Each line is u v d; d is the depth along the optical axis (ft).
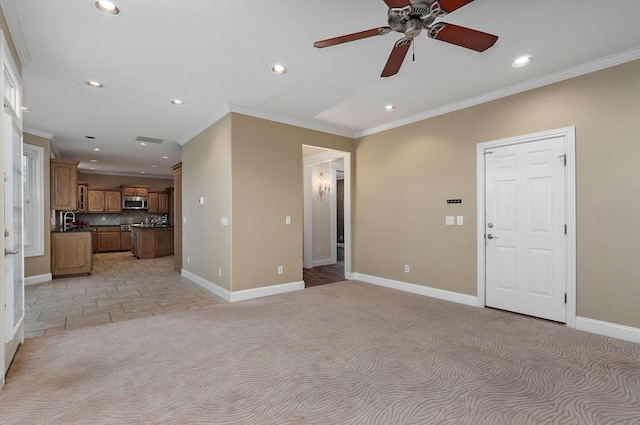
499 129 11.85
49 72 10.06
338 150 17.21
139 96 12.16
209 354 8.37
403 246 15.24
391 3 5.55
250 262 13.89
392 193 15.78
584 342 9.02
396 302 13.16
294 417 5.78
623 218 9.20
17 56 8.32
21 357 8.17
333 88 11.55
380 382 6.97
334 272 20.29
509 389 6.68
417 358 8.12
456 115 13.19
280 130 14.87
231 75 10.42
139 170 31.24
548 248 10.75
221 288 14.20
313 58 9.33
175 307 12.67
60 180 18.98
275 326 10.44
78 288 15.97
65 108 13.47
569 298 10.21
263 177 14.28
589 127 9.77
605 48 8.82
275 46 8.64
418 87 11.50
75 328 10.34
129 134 17.70
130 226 32.45
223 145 13.88
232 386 6.82
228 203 13.51
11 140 7.62
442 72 10.27
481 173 12.37
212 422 5.64
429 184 14.15
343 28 7.84
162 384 6.89
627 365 7.67
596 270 9.68
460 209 13.05
